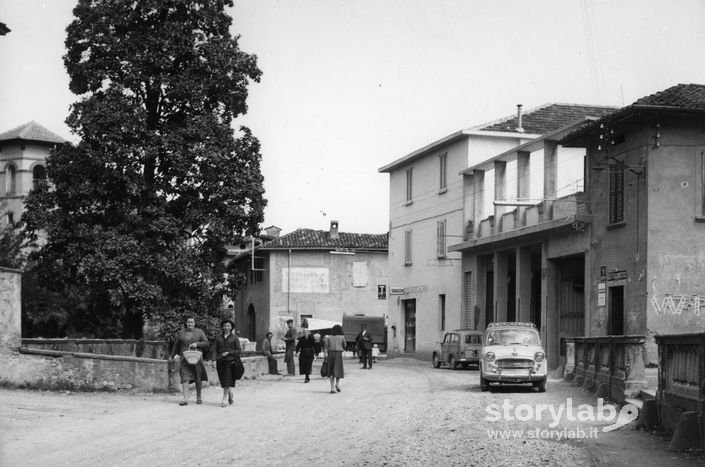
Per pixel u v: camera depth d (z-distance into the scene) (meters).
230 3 31.38
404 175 56.78
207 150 29.53
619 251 31.05
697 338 13.48
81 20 30.17
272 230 86.00
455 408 19.83
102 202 30.17
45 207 30.31
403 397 23.25
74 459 12.49
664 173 28.92
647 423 15.73
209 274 30.05
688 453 12.98
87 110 29.38
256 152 31.20
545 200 37.06
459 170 48.50
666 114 28.44
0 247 41.47
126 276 29.06
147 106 30.80
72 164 29.69
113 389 23.09
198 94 29.94
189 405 20.84
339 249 74.00
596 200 33.00
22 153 58.44
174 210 30.58
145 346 27.92
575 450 13.30
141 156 29.38
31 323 41.47
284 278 74.31
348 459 12.46
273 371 35.69
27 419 17.20
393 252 58.47
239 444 14.05
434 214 51.94
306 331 30.33
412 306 55.91
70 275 30.22
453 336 41.75
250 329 79.38
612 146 31.62
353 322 67.69
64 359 22.58
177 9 30.41
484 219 45.12
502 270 42.88
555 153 37.03
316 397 23.50
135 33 30.05
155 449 13.48
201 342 21.17
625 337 19.64
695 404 13.64
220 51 30.38
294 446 13.81
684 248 28.83
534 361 24.50
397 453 13.01
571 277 36.16
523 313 39.72
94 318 41.88
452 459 12.44
